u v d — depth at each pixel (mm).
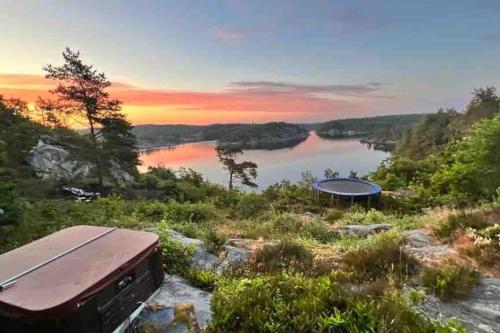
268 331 2293
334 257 4699
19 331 1776
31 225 5691
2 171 5902
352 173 26844
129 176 26438
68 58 21797
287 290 2793
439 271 3494
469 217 5676
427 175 19406
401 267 3828
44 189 12289
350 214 11922
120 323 2186
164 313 2717
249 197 16609
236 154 42719
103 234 2777
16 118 29906
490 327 2746
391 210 14539
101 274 2074
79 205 8812
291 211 13672
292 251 4594
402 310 2424
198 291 3422
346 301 2557
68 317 1790
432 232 5734
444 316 2889
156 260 2666
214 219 11594
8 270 2135
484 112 45000
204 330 2459
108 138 23578
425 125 61938
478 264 3947
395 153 66000
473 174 12422
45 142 28000
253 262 4320
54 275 2064
